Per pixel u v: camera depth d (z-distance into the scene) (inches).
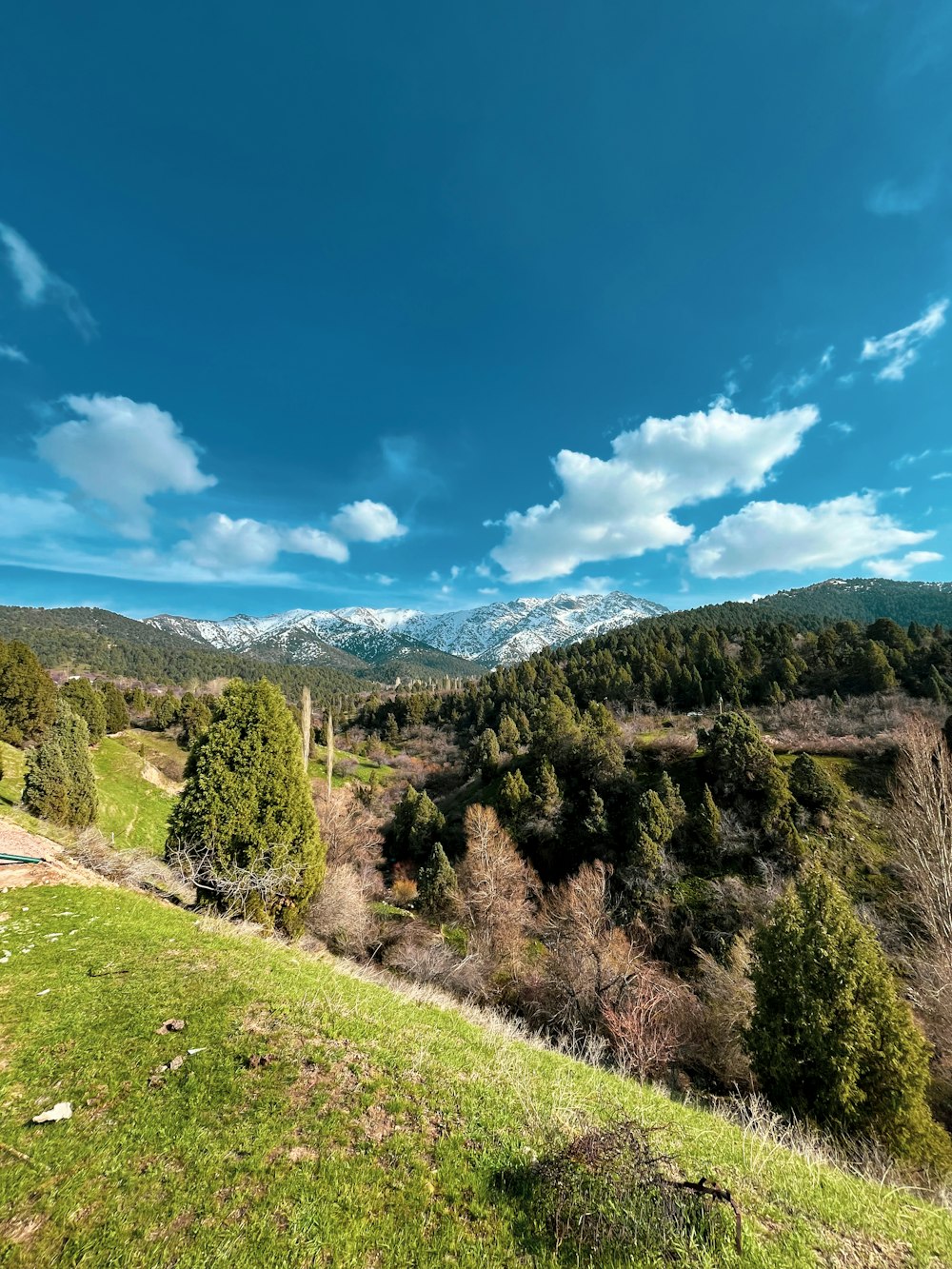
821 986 419.5
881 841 1059.3
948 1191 295.7
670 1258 149.9
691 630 4124.0
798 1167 232.1
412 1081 239.9
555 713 1765.5
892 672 1988.2
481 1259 148.4
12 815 689.0
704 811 1162.6
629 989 697.0
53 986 298.2
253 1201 163.3
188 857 508.4
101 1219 155.2
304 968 375.2
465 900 1143.6
